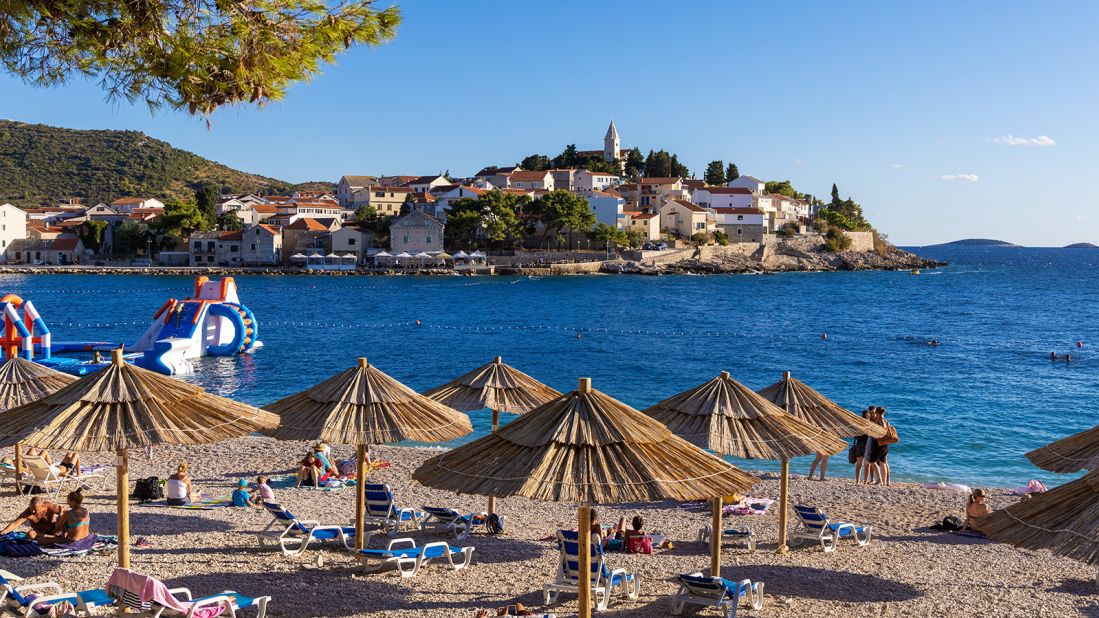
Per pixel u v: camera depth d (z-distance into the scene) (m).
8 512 19.92
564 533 14.56
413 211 179.88
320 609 14.05
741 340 77.19
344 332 81.06
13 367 21.56
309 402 16.89
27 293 125.00
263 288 140.62
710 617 14.22
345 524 19.53
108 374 13.66
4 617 12.80
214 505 21.19
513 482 11.33
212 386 49.38
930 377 54.28
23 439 12.51
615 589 15.39
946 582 16.12
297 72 11.52
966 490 25.41
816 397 19.05
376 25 11.62
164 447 29.44
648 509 22.25
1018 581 16.23
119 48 11.05
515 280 162.75
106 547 16.48
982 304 122.25
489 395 21.61
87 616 12.70
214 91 11.36
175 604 12.35
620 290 143.00
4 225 184.75
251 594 14.61
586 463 11.50
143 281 152.75
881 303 122.69
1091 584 16.06
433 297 126.19
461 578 15.85
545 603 14.47
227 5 11.33
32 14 10.66
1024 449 34.38
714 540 15.38
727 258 194.88
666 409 16.81
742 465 30.84
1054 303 125.19
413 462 27.83
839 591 15.55
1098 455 15.66
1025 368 58.94
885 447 26.14
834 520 21.27
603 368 59.12
